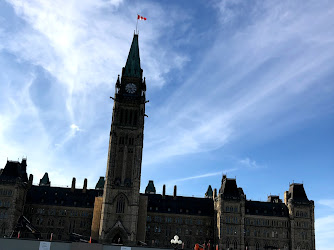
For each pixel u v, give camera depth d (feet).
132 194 491.31
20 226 479.00
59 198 557.33
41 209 543.39
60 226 538.88
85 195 570.05
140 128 524.93
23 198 523.29
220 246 506.89
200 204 584.81
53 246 229.04
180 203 581.12
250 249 521.24
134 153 513.86
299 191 549.95
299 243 522.47
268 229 532.32
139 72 563.07
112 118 531.09
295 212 536.01
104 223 472.85
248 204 551.18
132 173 504.02
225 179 548.72
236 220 520.42
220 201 526.16
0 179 493.36
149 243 543.80
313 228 529.04
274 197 617.21
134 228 475.72
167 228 555.28
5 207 483.92
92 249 232.12
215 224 543.80
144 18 584.40
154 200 579.48
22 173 547.90
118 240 471.62
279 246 525.34
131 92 546.67
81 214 547.90
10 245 225.35
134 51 580.30
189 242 550.36
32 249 226.79
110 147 510.99
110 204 485.15
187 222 560.20
